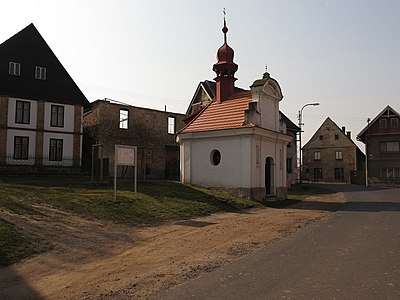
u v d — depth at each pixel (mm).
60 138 34719
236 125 22688
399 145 51000
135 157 17266
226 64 26219
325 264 7965
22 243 9648
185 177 24562
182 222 14453
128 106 38344
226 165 22781
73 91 36062
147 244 10688
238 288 6461
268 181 24109
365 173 53812
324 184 52938
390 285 6480
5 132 31750
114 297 6301
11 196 14969
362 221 14695
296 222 14656
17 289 6840
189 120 33812
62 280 7359
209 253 9430
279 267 7797
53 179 25359
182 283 6930
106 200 15758
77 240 10562
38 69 34312
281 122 25484
